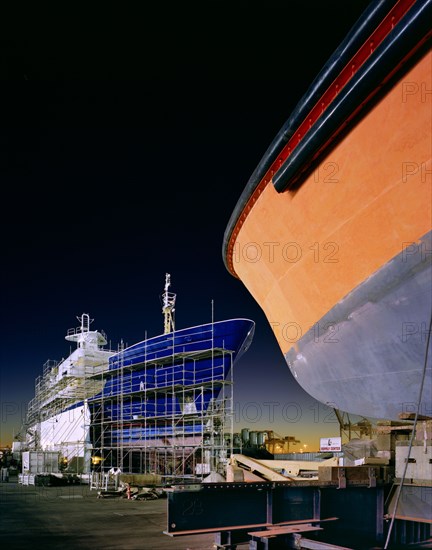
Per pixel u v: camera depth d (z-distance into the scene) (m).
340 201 6.89
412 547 7.47
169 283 37.56
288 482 7.27
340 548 6.20
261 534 6.59
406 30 5.15
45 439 48.69
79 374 39.78
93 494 23.45
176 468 28.78
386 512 7.70
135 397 33.06
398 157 5.93
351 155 6.52
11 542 10.55
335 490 7.57
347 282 7.07
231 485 6.91
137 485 22.38
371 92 5.91
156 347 31.41
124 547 9.82
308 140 6.76
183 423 28.03
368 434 24.94
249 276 10.77
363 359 6.99
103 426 35.62
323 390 8.23
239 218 10.15
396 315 6.30
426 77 5.39
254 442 37.81
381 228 6.34
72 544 10.25
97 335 43.44
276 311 9.77
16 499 20.98
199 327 29.11
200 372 29.34
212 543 10.05
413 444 7.27
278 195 8.16
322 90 6.62
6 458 57.00
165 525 12.84
